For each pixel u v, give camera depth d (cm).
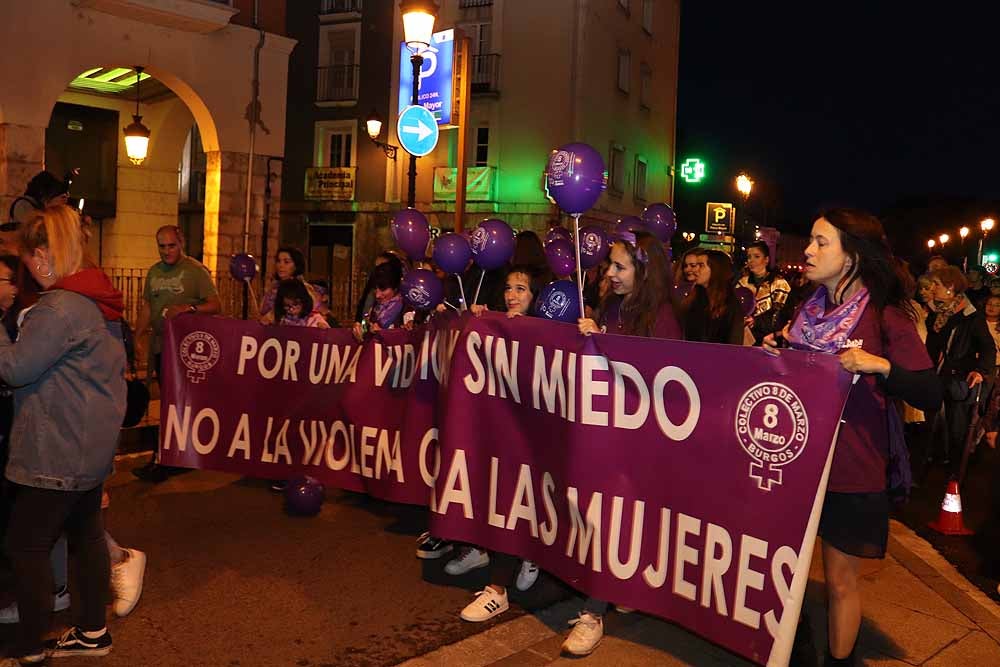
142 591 477
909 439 1030
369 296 836
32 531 366
